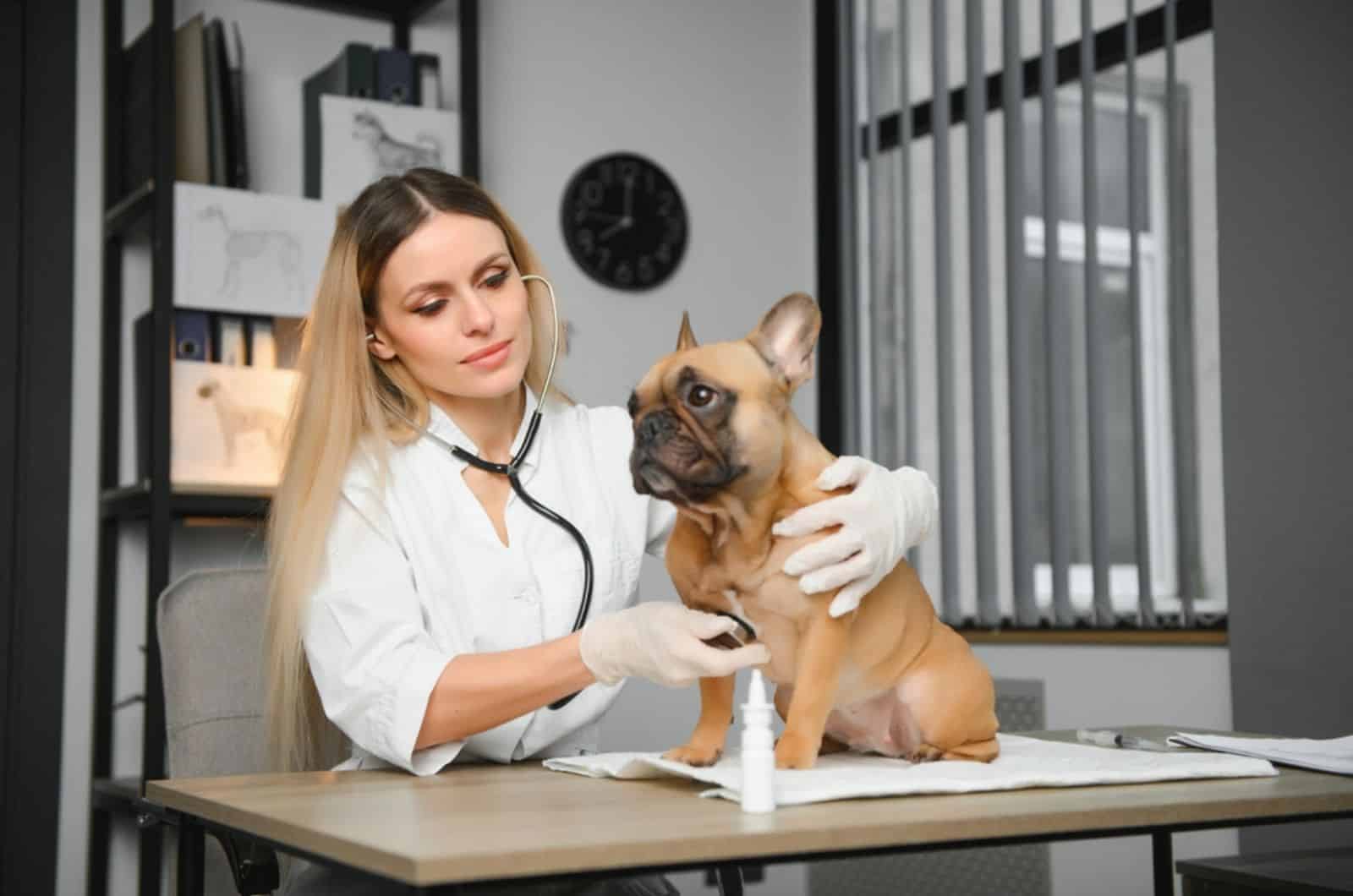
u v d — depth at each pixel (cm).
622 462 173
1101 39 287
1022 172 305
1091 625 283
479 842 85
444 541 153
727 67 375
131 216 268
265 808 105
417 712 129
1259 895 162
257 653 180
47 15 282
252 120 298
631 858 85
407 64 294
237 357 267
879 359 351
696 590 121
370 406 154
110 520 276
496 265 154
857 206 362
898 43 347
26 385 276
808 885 338
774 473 113
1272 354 244
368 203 154
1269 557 242
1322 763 127
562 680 128
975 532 310
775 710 133
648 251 355
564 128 346
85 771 276
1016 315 303
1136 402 272
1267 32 247
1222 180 253
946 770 115
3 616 272
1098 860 274
